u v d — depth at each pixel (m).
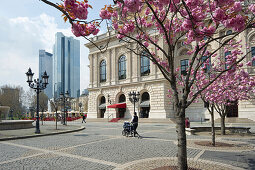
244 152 8.46
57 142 11.58
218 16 4.59
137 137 13.59
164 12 7.61
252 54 27.67
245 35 28.39
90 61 48.00
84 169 6.29
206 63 12.95
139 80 39.03
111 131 18.27
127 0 4.03
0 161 7.30
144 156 7.89
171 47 5.82
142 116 36.97
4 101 71.50
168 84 36.19
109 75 43.62
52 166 6.64
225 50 12.69
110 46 43.94
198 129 16.42
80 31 4.82
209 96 11.45
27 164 6.89
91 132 17.38
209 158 7.45
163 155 8.04
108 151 8.91
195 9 5.07
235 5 4.53
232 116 30.38
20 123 20.02
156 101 35.59
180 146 5.40
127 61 40.72
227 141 11.36
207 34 5.27
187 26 5.07
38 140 12.45
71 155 8.19
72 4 3.92
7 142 11.67
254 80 12.52
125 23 6.97
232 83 12.27
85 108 91.25
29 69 16.12
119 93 41.84
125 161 7.16
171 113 35.53
